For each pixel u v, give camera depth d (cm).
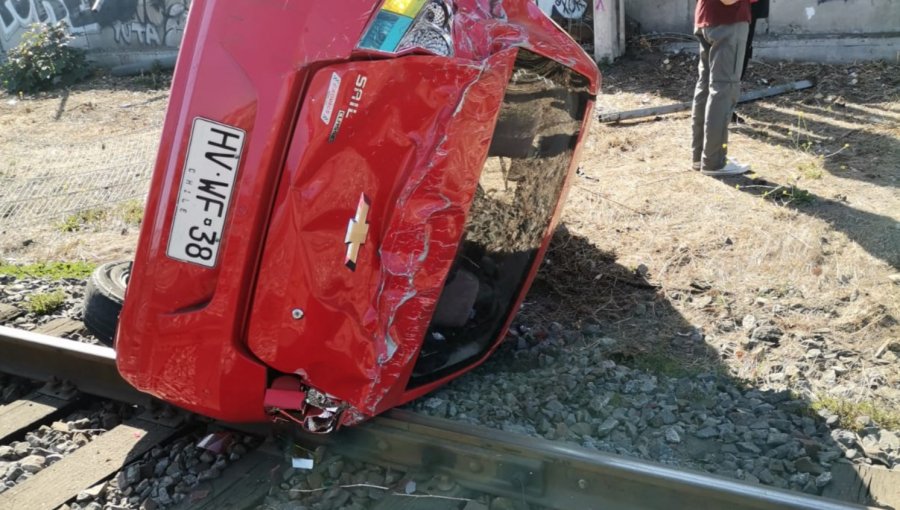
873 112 818
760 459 340
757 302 482
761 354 431
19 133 1109
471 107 313
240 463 364
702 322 468
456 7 318
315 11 301
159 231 310
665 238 573
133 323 321
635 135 820
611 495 317
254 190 303
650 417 375
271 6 301
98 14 1577
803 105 867
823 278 504
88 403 433
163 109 1204
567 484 323
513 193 408
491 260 418
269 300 314
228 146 302
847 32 1002
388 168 315
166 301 315
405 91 309
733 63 647
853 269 509
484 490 331
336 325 321
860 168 682
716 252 547
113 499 350
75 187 842
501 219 408
